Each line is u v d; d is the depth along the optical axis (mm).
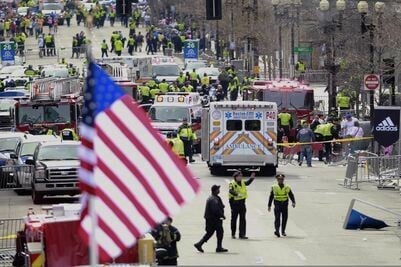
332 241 81812
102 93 40000
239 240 82562
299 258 74250
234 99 198625
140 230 40031
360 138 133000
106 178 39969
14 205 100938
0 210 97375
